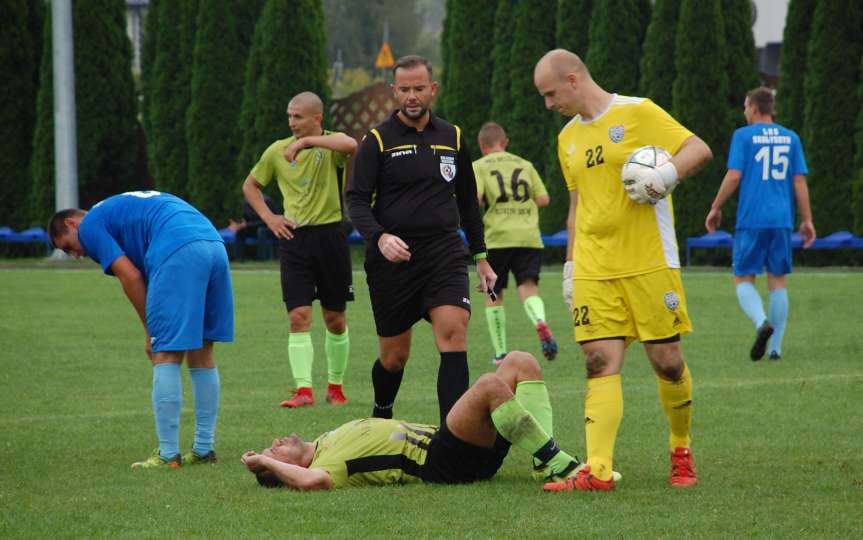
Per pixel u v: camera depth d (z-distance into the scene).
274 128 79.25
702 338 39.12
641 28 75.56
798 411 25.67
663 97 73.12
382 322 22.16
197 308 20.62
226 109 81.88
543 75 18.89
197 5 83.50
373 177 21.78
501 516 16.53
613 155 18.45
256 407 27.64
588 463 18.27
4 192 83.81
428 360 35.09
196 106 81.62
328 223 28.67
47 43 82.06
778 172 34.72
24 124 84.44
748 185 34.72
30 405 27.88
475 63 79.81
